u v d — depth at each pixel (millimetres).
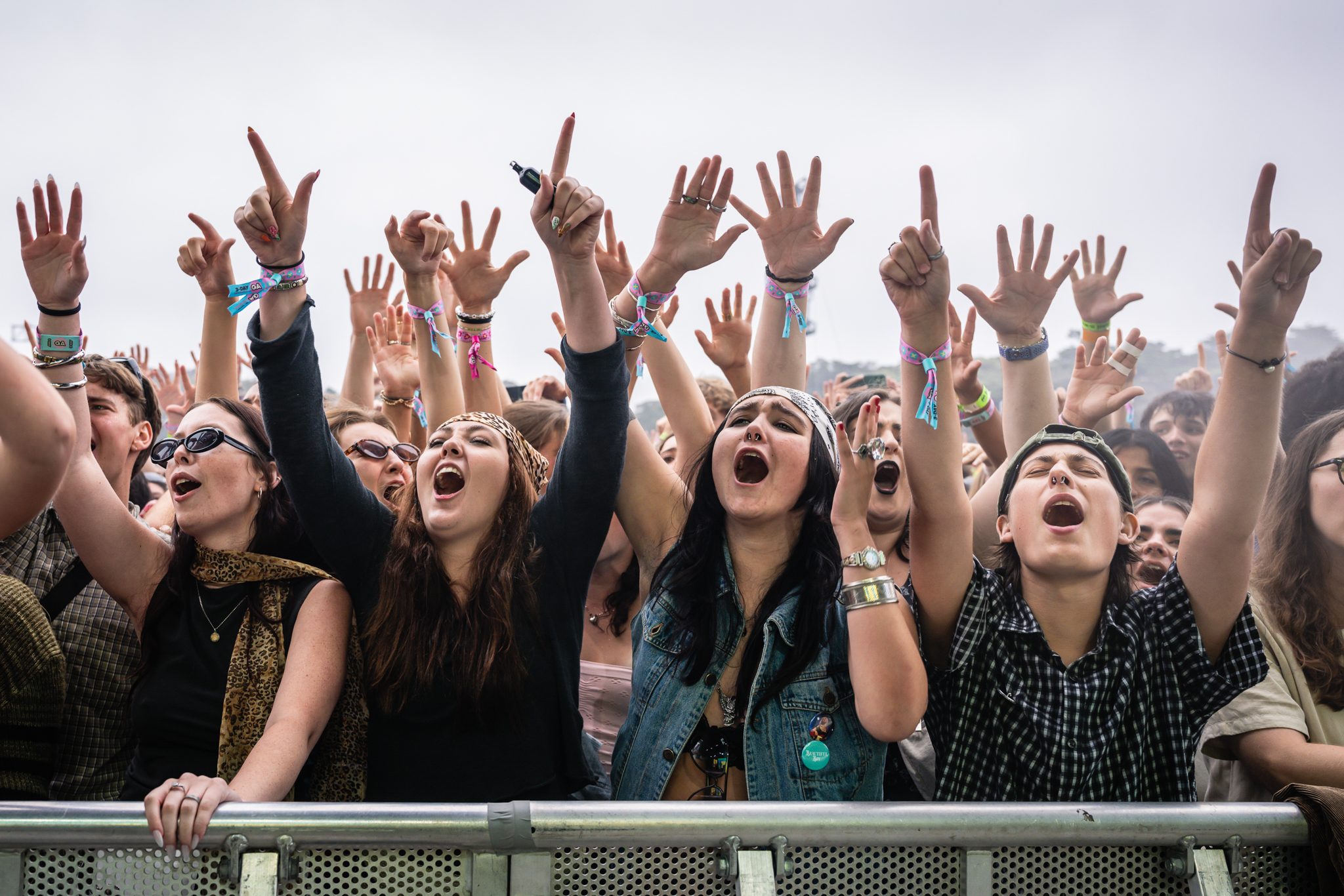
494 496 2096
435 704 1971
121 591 2150
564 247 2049
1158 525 3324
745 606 2205
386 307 3869
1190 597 2143
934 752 2463
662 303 2480
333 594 2061
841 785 2016
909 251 2029
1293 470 2602
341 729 2031
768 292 2809
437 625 1991
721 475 2203
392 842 1612
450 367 2670
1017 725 2064
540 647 2062
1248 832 1788
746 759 2014
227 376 2887
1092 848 1781
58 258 2074
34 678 1973
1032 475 2203
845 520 2004
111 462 2516
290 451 2008
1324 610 2484
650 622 2217
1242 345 2074
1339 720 2404
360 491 2143
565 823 1645
